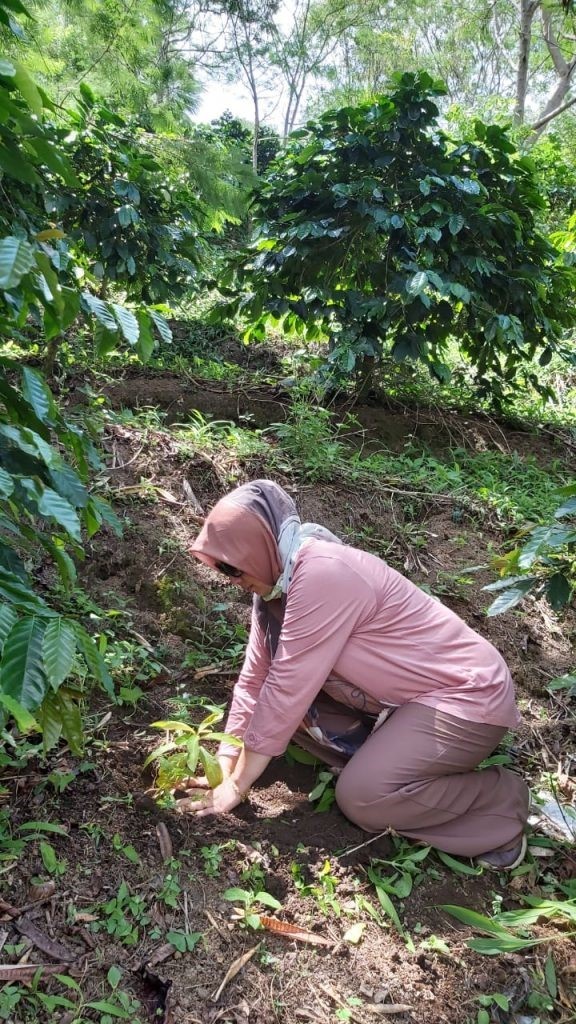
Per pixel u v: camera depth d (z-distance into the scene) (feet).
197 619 8.77
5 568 4.76
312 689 6.25
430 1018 5.34
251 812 6.79
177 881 5.81
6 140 5.20
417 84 12.72
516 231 12.67
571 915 5.70
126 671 7.61
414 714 6.45
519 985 5.66
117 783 6.52
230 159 18.02
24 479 4.56
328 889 6.04
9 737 6.23
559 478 13.47
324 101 53.78
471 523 11.45
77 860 5.77
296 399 13.76
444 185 12.36
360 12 53.42
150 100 23.00
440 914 6.09
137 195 13.17
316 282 13.97
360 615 6.35
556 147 27.71
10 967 4.94
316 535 6.63
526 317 13.67
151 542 9.36
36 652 4.00
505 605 6.89
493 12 56.44
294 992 5.31
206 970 5.30
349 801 6.47
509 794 6.79
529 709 8.72
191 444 11.40
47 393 5.11
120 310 5.31
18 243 4.31
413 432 14.01
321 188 13.26
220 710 6.66
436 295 13.23
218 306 14.49
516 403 16.74
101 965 5.15
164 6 21.88
